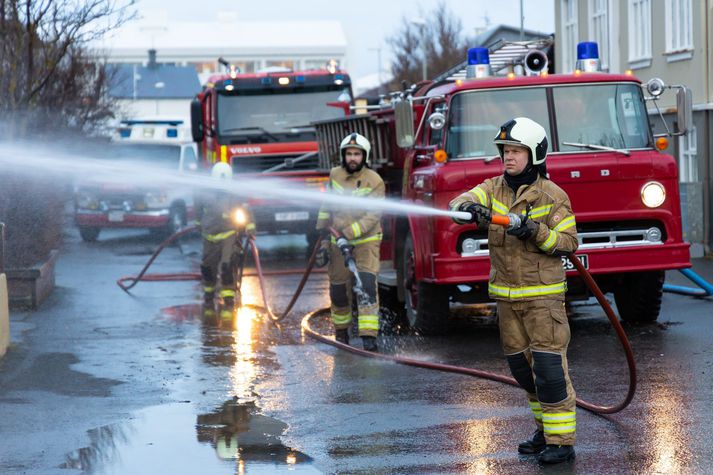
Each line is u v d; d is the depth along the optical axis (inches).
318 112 1099.9
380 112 693.9
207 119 1136.8
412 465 319.9
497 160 546.6
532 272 327.9
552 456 317.4
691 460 313.1
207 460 329.7
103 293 779.4
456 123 558.6
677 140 1054.4
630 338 531.2
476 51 593.0
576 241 327.9
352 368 478.0
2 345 506.0
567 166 544.1
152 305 711.7
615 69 1234.6
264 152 1088.8
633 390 357.4
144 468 322.0
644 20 1158.3
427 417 378.9
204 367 483.8
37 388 437.4
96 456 335.6
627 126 565.6
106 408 401.7
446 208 542.0
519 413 380.2
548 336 324.8
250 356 513.0
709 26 991.0
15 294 680.4
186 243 1306.6
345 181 544.1
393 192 685.3
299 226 1067.9
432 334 577.3
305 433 361.4
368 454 333.1
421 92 669.9
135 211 1322.6
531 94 563.5
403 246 631.8
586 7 1336.1
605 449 330.3
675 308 626.8
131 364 490.6
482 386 428.8
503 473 310.2
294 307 703.1
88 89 1210.0
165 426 373.7
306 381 450.3
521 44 772.0
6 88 753.6
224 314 668.7
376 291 530.9
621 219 548.7
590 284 339.0
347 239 536.7
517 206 327.9
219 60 1105.4
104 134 1241.4
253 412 394.0
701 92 1005.2
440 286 562.6
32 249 735.1
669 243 551.8
